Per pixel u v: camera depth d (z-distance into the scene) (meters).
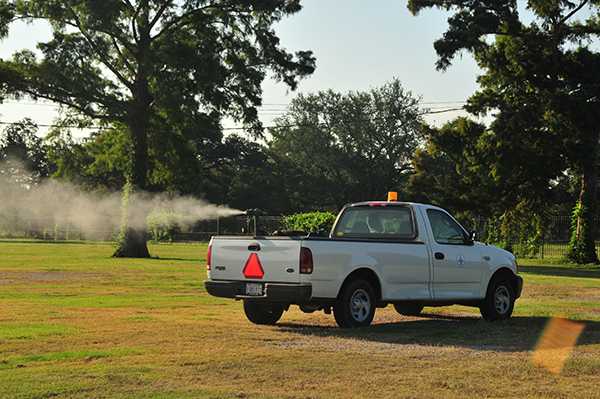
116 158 65.12
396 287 17.95
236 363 12.72
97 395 10.33
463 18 57.56
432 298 18.53
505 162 56.91
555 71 56.12
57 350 13.86
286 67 60.28
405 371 12.28
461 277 19.02
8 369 12.08
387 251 17.83
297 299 16.77
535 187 59.59
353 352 14.05
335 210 135.75
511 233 64.69
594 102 55.34
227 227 105.06
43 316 18.86
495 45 58.31
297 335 16.19
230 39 60.28
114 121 61.69
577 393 10.85
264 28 60.69
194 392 10.55
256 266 17.28
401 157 134.88
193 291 26.66
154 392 10.52
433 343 15.35
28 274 34.34
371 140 136.12
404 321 19.44
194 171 60.75
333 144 137.00
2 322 17.64
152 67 56.12
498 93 58.97
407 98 135.50
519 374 12.14
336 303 17.22
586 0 57.75
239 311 20.67
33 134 124.38
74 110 61.84
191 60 55.72
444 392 10.82
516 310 22.33
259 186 129.38
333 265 17.02
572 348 14.88
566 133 56.81
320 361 13.03
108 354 13.44
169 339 15.22
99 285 28.86
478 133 58.94
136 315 19.31
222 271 17.81
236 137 131.25
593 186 59.81
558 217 70.56
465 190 60.56
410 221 18.64
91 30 57.31
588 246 59.50
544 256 69.94
